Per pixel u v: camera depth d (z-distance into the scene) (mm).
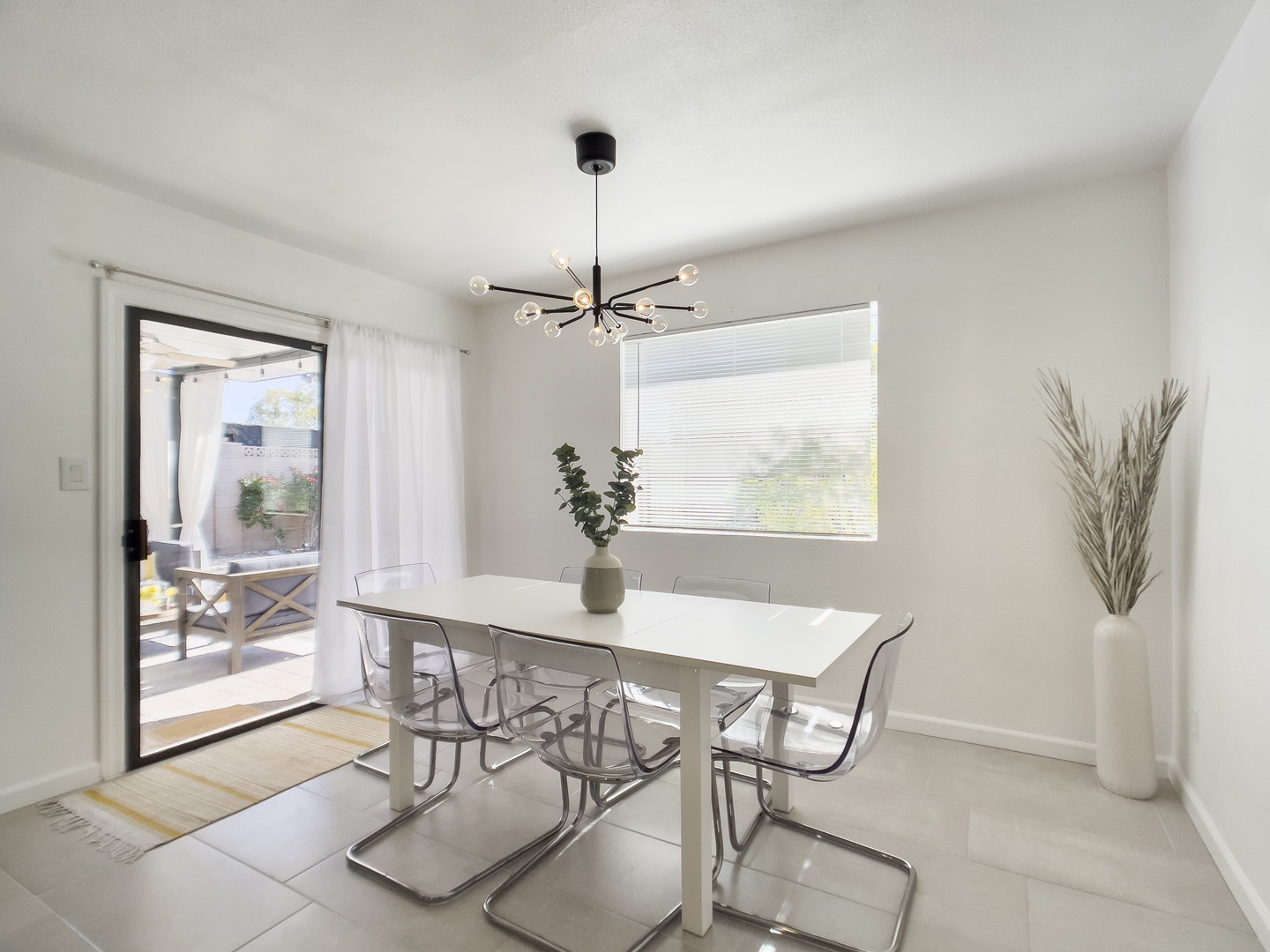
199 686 3059
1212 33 1849
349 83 2031
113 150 2430
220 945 1729
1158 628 2609
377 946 1726
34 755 2508
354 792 2584
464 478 4410
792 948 1718
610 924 1804
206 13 1712
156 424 2900
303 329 3498
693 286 3707
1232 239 1941
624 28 1793
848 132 2354
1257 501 1795
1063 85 2078
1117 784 2480
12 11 1691
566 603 2492
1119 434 2693
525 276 3951
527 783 2660
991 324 2938
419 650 2852
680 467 3793
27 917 1845
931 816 2359
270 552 3369
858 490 3295
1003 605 2920
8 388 2453
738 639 1959
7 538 2451
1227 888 1941
